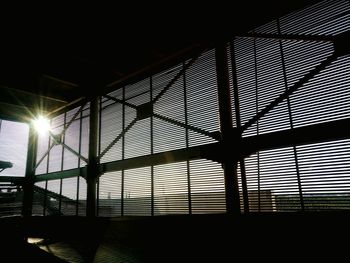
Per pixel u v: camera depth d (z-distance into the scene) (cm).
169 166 848
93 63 948
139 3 672
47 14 702
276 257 574
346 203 521
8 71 1002
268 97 671
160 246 792
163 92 906
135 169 945
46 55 896
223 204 712
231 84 744
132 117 1009
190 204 777
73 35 788
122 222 930
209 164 758
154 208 865
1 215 1325
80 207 1144
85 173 1080
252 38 722
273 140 616
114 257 727
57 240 1025
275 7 686
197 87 827
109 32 777
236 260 624
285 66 655
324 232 531
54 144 1359
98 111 1133
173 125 864
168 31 779
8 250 708
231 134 688
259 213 620
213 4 689
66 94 1248
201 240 710
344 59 563
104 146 1086
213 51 811
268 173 631
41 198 1371
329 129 544
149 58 924
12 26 738
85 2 664
